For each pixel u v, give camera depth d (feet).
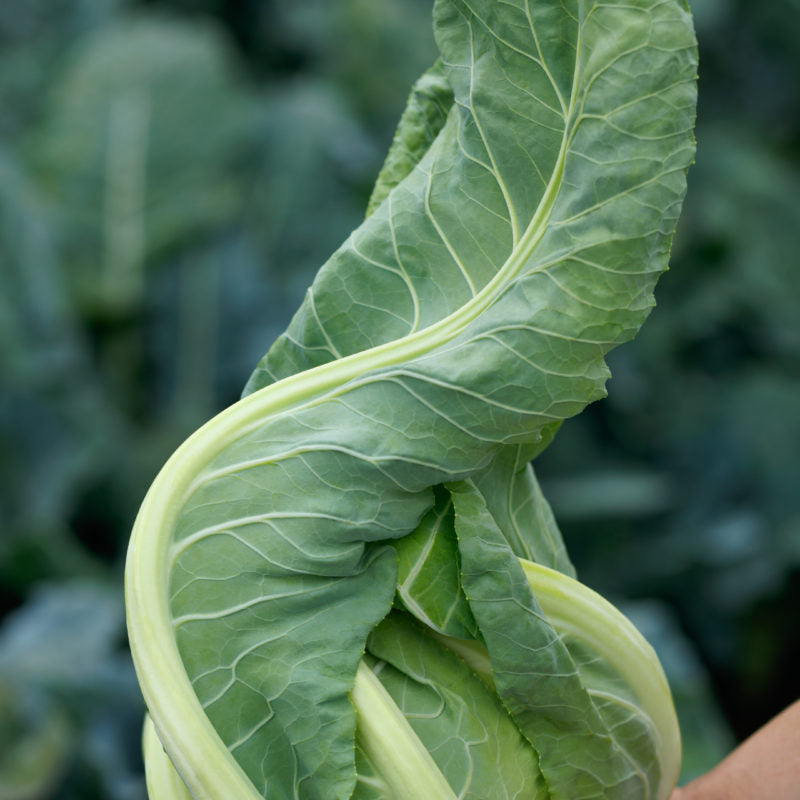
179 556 2.84
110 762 8.54
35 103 16.17
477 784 2.89
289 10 18.70
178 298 14.14
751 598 12.51
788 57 18.86
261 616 2.82
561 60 2.78
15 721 8.32
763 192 16.44
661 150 2.71
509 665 2.85
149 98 14.49
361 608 2.85
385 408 2.84
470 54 2.98
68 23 17.11
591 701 3.05
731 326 15.44
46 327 11.99
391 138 16.46
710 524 13.38
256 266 14.30
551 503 12.69
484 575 2.85
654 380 14.83
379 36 16.62
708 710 8.00
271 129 15.07
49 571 11.35
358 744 2.80
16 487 11.68
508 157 2.88
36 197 13.23
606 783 3.15
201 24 16.57
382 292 3.01
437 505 2.97
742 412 13.99
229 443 2.89
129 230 14.06
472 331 2.83
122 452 12.59
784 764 4.04
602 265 2.74
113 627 9.71
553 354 2.77
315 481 2.83
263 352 13.73
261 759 2.80
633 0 2.69
